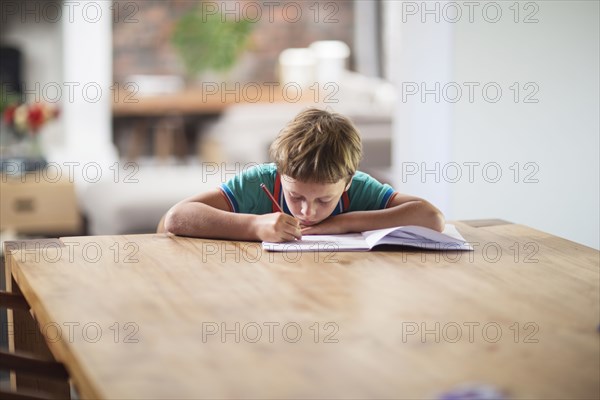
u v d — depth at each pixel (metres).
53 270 1.62
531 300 1.44
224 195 1.99
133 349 1.19
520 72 3.21
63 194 4.84
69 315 1.35
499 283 1.55
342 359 1.16
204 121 7.51
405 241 1.81
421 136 3.35
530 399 1.03
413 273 1.61
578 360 1.16
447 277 1.58
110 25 7.07
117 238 1.90
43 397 1.20
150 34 7.59
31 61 6.63
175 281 1.55
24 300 1.68
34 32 6.60
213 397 1.03
